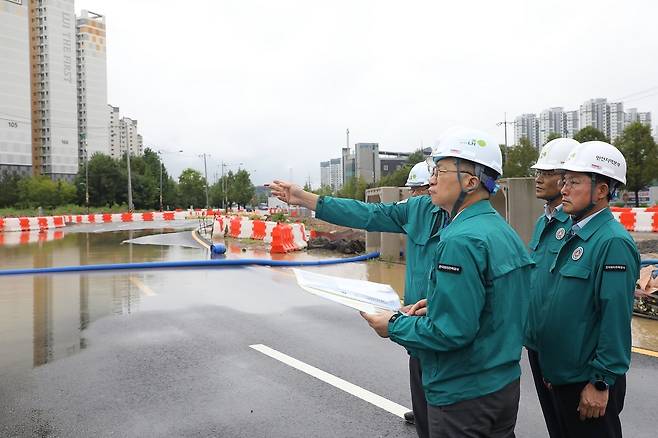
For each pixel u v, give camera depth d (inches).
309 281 112.2
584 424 109.9
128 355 226.5
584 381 108.3
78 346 240.8
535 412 166.9
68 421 160.4
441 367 88.9
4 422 159.9
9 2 3693.4
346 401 175.2
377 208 127.8
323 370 205.8
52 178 4114.2
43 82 4077.3
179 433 152.3
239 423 158.7
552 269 115.3
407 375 199.8
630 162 1660.9
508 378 88.8
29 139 3878.0
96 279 431.5
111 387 188.5
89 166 3122.5
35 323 284.4
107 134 4820.4
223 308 320.5
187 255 595.8
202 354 227.3
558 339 110.8
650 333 248.8
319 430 154.1
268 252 616.4
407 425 157.4
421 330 86.0
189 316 299.7
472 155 91.6
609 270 102.6
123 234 1002.7
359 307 96.7
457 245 84.6
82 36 4549.7
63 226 1353.3
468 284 83.0
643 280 289.4
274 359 219.8
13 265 517.3
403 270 454.9
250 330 267.9
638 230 848.3
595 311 107.3
